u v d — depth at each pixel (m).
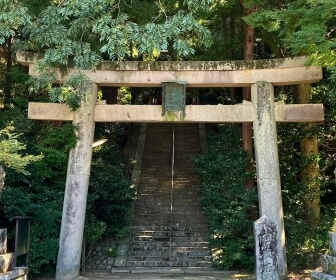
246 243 10.41
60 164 10.17
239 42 12.50
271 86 9.48
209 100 18.84
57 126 11.00
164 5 10.50
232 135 12.38
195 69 9.53
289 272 10.07
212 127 19.28
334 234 6.25
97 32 7.61
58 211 9.70
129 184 12.38
